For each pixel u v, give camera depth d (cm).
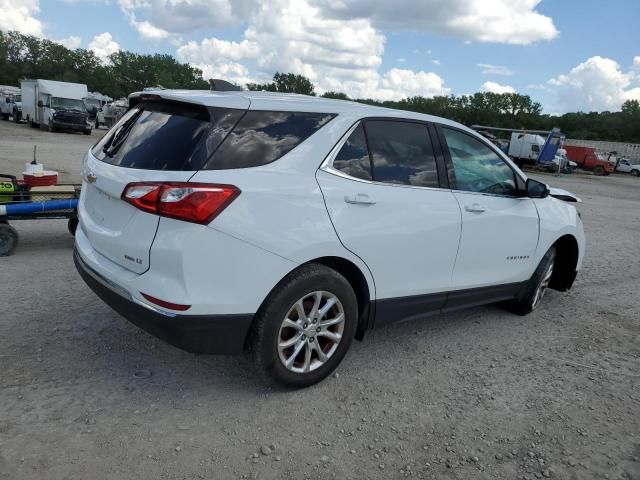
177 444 285
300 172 323
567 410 356
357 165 353
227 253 293
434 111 11594
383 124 375
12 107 3806
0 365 347
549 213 514
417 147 395
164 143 308
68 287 498
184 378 353
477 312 536
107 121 4341
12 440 275
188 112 318
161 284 288
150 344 394
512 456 301
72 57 12769
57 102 3055
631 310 588
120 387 335
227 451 283
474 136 445
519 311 532
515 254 477
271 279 309
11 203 579
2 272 527
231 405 326
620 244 1014
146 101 353
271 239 304
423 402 350
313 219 321
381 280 367
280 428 308
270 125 323
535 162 3972
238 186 295
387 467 283
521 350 449
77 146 2175
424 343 446
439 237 395
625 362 443
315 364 349
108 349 381
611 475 292
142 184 292
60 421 295
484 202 435
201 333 297
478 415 340
